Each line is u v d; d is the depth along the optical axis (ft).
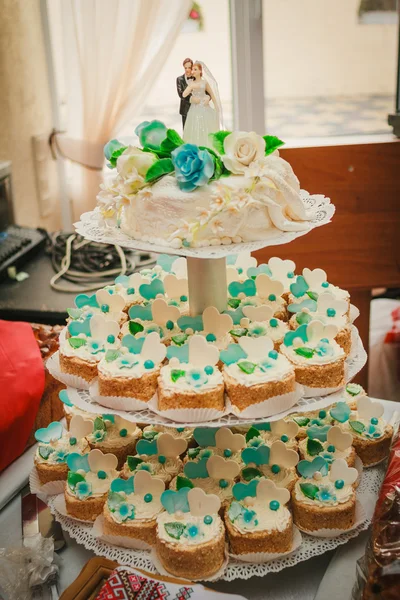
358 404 6.18
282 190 4.92
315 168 9.46
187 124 5.22
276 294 6.20
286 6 10.68
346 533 5.22
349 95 11.10
